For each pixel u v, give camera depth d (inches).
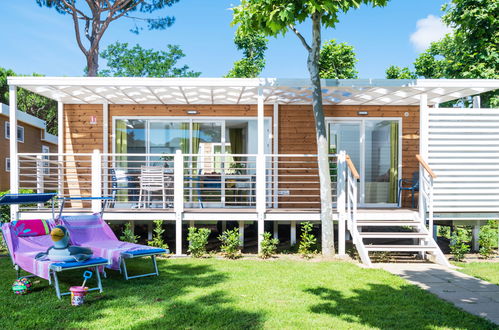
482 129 333.7
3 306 184.5
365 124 426.0
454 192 334.0
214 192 418.6
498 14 487.8
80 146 418.3
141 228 430.9
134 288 215.3
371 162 425.7
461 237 327.0
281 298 198.4
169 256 317.4
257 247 361.4
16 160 324.5
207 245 366.0
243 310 179.2
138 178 414.3
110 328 157.8
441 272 262.8
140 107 419.2
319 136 313.1
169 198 398.9
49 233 250.2
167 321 165.0
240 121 423.2
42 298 197.9
